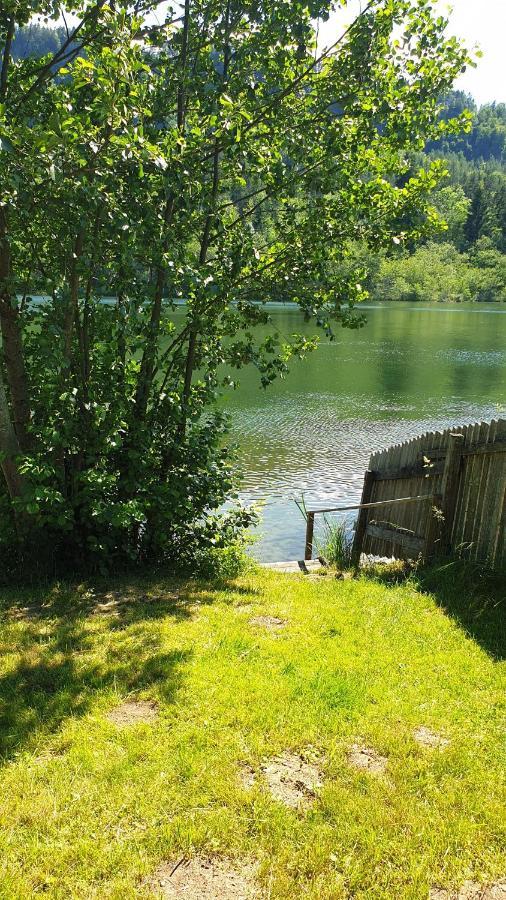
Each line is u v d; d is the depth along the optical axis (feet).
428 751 13.75
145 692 16.22
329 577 28.84
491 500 24.21
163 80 28.07
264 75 28.43
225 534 31.48
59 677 17.08
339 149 28.09
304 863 10.94
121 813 12.03
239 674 17.06
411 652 18.58
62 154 21.02
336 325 216.33
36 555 27.53
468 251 543.80
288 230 30.45
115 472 27.66
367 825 11.70
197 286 25.80
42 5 25.25
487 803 12.23
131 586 26.45
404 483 30.81
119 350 28.22
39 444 26.71
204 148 27.09
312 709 15.29
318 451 67.67
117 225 22.15
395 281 452.35
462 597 22.75
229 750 13.80
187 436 30.27
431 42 26.91
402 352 155.74
